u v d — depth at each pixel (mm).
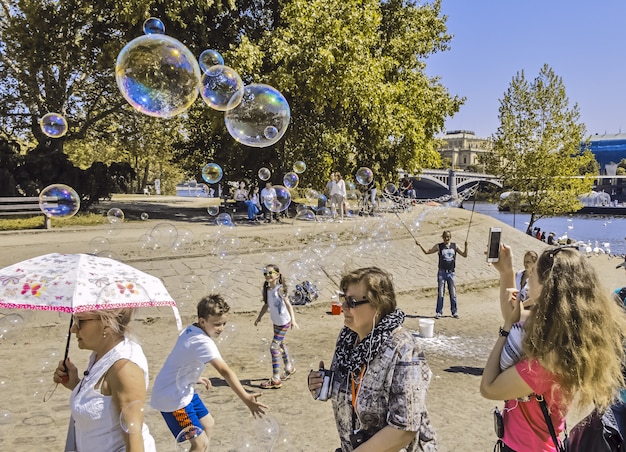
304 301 10445
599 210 63375
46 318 7980
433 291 12648
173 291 9570
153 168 56094
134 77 4914
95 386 2100
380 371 1978
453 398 5473
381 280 2090
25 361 6344
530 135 31719
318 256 12383
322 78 17312
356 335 2189
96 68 20781
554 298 2027
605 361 1956
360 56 18047
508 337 2240
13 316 5191
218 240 12516
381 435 1915
